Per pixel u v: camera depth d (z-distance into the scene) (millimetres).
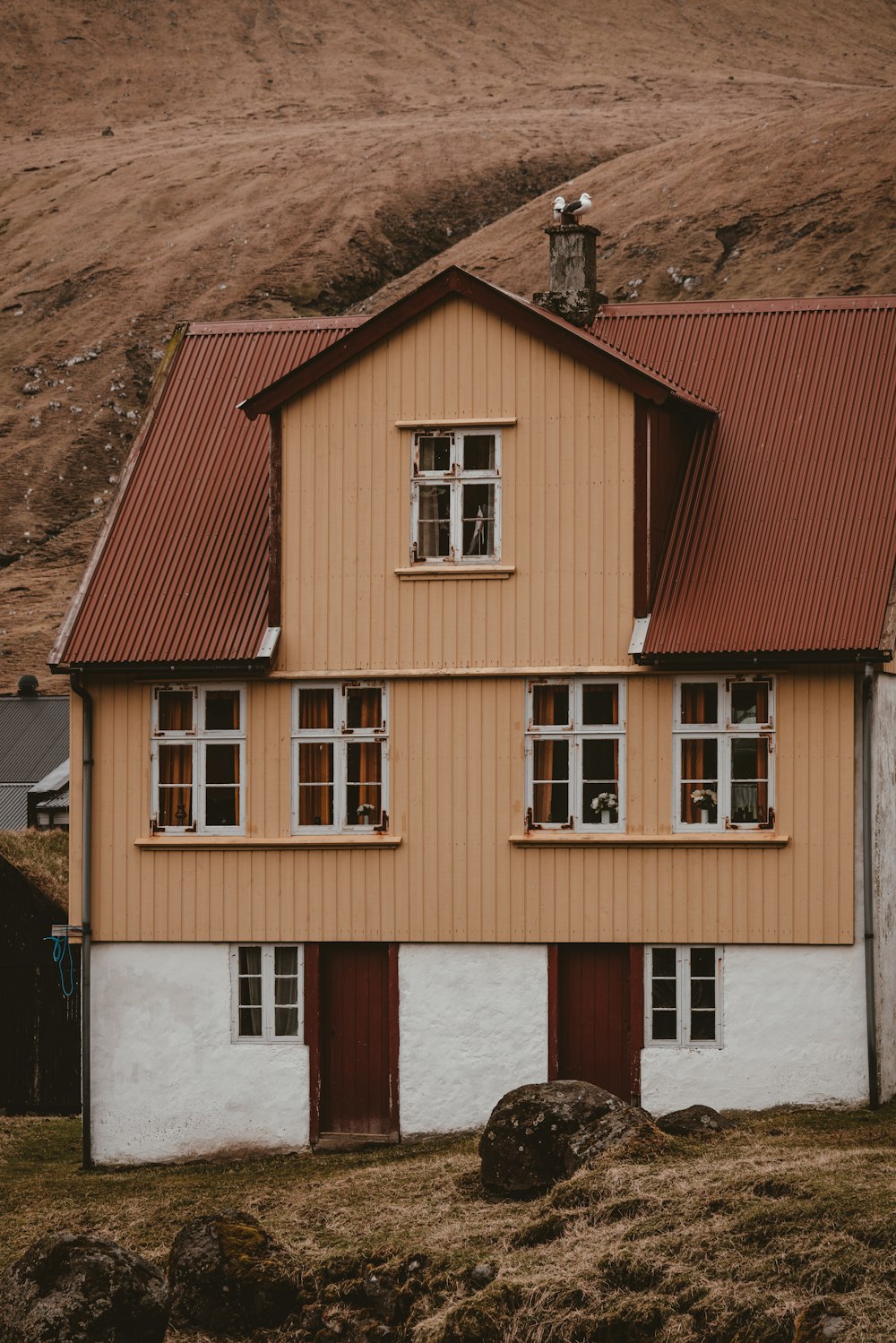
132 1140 22781
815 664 21172
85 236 158250
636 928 21562
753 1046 21203
